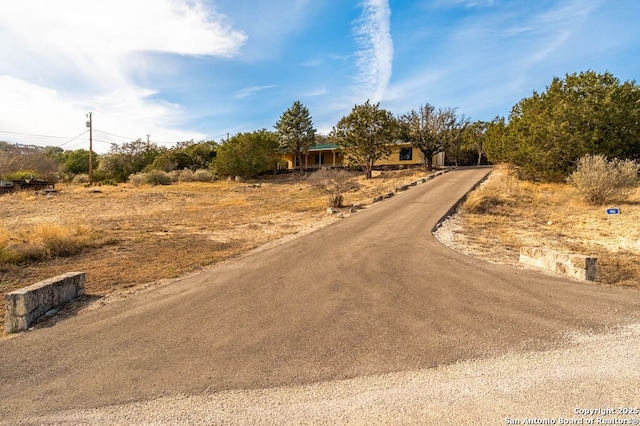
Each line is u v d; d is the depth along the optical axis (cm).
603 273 590
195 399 257
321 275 588
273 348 335
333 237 939
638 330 343
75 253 857
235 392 264
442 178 2603
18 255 766
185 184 3406
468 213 1277
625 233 898
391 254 713
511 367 281
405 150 3825
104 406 254
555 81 2008
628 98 1792
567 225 1035
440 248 753
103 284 599
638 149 1745
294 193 2597
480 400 239
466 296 456
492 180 2173
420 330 359
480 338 336
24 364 323
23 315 410
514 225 1060
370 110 3066
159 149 4972
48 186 3150
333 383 270
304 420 227
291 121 4109
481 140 4612
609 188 1291
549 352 304
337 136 3275
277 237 1060
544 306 414
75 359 330
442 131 3319
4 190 2666
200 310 450
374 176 3231
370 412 231
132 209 1902
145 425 230
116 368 310
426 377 272
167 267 706
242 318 417
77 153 5466
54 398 267
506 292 467
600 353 299
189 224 1381
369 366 293
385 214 1302
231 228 1269
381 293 482
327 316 409
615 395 239
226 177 3828
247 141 3769
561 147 1789
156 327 400
